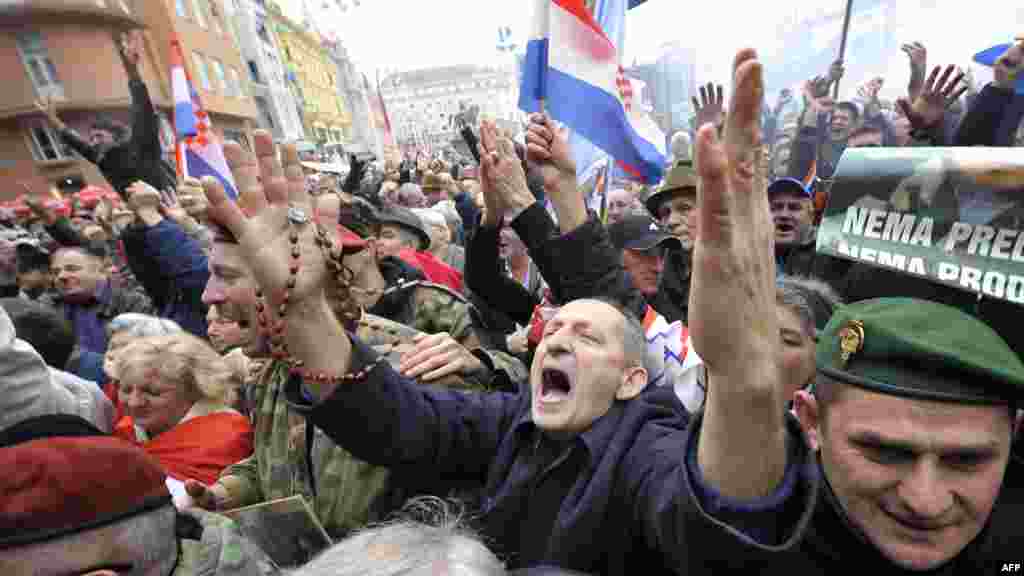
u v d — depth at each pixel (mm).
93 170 18344
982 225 1158
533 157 1970
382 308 2408
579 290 1921
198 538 1103
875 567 910
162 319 2514
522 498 1431
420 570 711
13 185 17688
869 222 1345
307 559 1373
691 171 3033
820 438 970
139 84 3785
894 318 883
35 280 4160
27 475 775
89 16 17656
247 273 1457
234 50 26766
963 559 967
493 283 2596
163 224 3178
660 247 2662
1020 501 1034
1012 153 1128
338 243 1222
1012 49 2574
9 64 17203
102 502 819
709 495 759
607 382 1419
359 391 1274
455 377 1716
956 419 820
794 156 4496
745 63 667
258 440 1745
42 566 776
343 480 1577
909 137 3463
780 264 3256
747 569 749
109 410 2043
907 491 841
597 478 1276
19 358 1316
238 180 1127
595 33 2555
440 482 1581
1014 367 814
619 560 1246
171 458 1792
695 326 717
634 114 2691
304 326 1194
